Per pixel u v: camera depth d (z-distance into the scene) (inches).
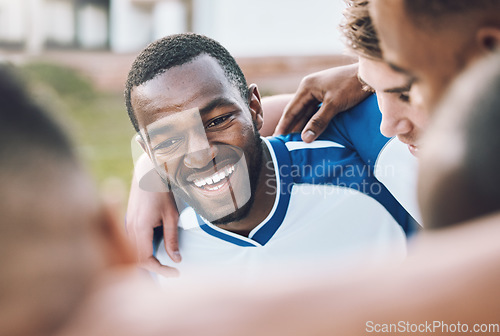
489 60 16.6
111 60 291.1
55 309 12.4
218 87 46.9
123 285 13.1
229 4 311.7
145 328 11.4
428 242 13.0
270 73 278.4
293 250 50.5
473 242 12.2
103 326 11.8
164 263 51.9
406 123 40.0
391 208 51.1
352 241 49.8
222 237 51.2
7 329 12.3
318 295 11.4
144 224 51.8
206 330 11.0
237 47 313.7
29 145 13.4
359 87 52.8
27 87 14.7
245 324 11.0
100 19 324.8
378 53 35.1
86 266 13.4
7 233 12.5
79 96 233.3
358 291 11.4
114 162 150.8
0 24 294.4
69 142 14.5
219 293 11.9
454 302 10.9
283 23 307.0
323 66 282.8
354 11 36.5
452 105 16.6
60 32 313.0
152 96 46.5
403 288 11.3
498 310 10.9
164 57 46.4
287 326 10.8
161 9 329.7
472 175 15.0
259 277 12.9
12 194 12.7
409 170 49.9
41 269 12.7
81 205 14.0
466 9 25.4
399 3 27.9
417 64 29.0
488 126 14.9
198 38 48.4
